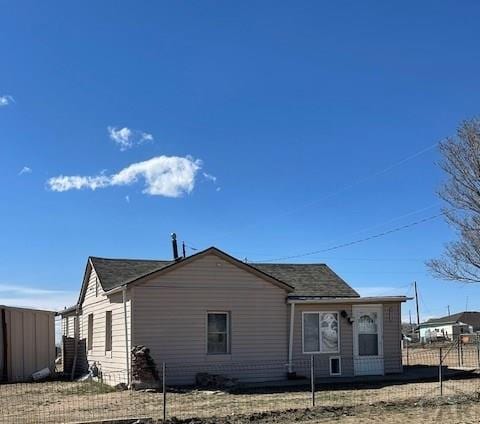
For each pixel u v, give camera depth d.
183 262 20.70
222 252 21.19
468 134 22.78
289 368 21.55
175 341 20.33
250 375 21.06
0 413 15.05
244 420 13.17
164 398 13.19
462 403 15.19
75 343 28.33
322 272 26.27
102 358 23.48
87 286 26.97
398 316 23.08
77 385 21.89
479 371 22.92
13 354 25.19
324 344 22.22
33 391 20.06
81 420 13.41
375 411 14.20
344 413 13.98
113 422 12.93
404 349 52.22
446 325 104.00
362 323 22.73
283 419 13.30
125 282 20.88
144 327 20.06
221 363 20.77
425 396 16.28
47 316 28.27
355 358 22.41
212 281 21.06
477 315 110.25
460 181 23.17
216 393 17.89
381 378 21.34
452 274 24.75
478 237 23.55
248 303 21.44
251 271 21.59
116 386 19.92
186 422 12.98
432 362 29.91
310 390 18.39
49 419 13.73
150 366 19.34
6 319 25.20
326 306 22.41
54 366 28.33
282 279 24.72
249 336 21.30
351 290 24.45
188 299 20.67
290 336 21.80
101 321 23.92
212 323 21.03
